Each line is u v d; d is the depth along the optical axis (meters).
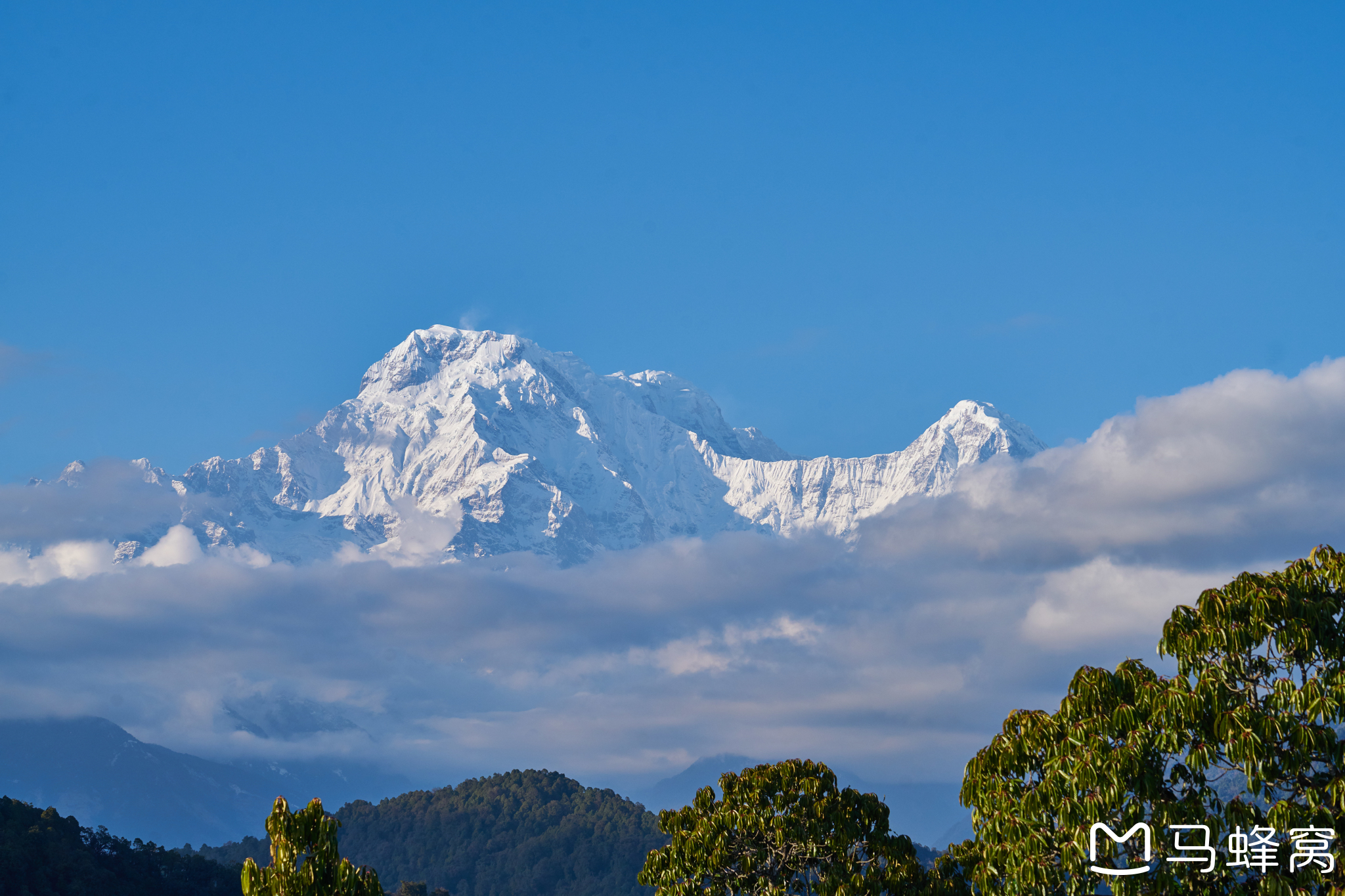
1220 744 60.28
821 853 97.44
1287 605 59.84
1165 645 63.00
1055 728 66.38
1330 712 58.03
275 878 68.50
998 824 67.06
